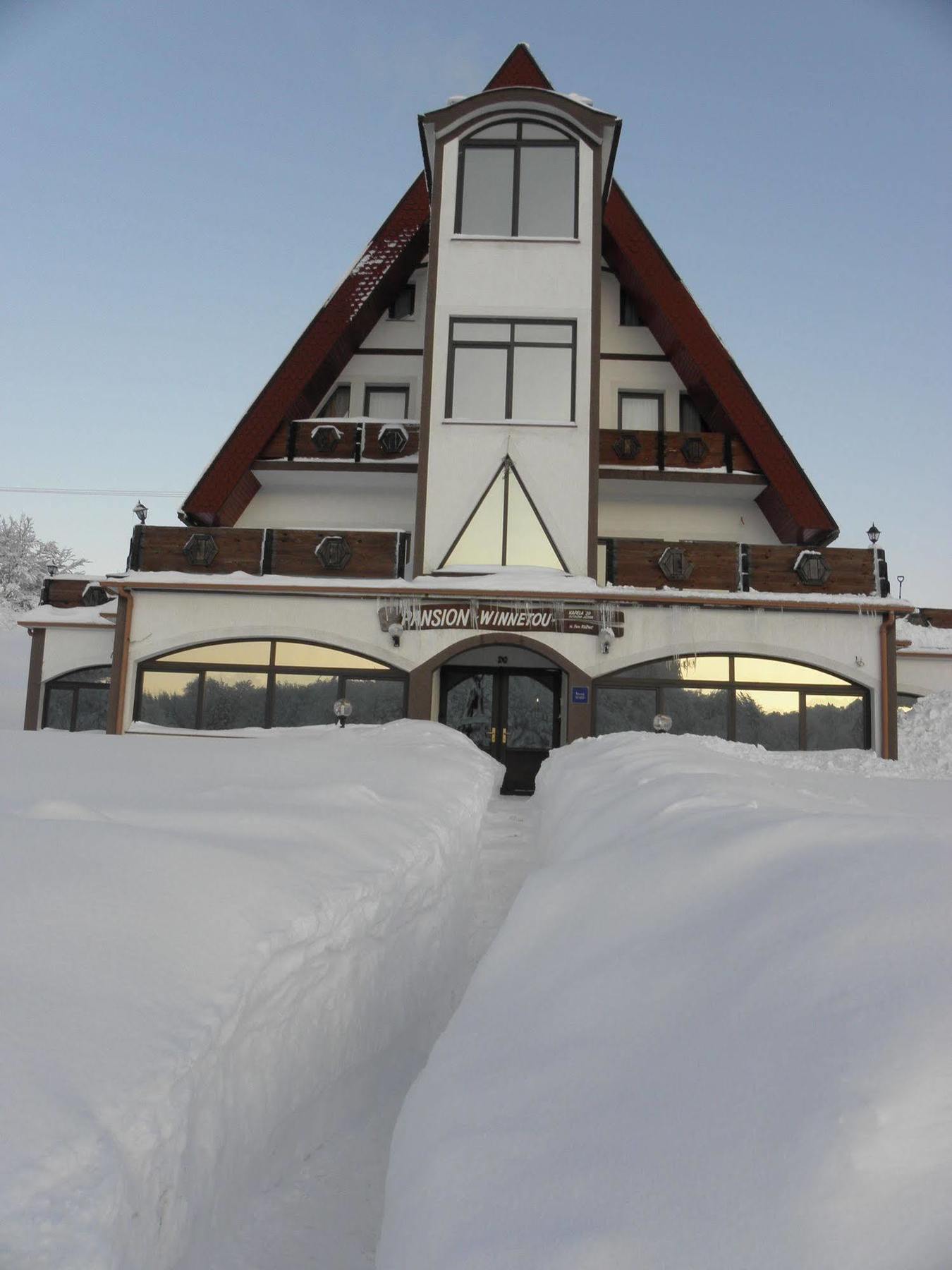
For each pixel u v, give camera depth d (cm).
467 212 1656
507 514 1557
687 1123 181
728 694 1480
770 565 1502
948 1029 173
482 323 1612
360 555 1527
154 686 1509
